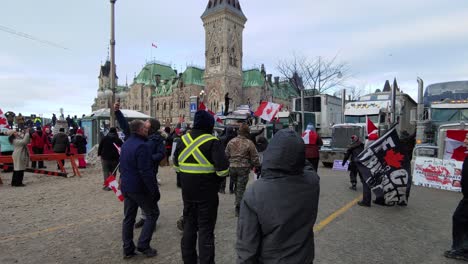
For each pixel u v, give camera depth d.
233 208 7.41
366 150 7.79
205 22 74.38
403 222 6.37
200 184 3.94
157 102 90.12
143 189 4.57
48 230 5.81
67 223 6.25
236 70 74.12
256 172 7.83
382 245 5.12
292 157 2.11
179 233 5.67
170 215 6.83
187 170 3.99
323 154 15.76
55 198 8.52
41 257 4.61
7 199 8.40
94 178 12.01
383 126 16.78
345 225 6.11
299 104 24.92
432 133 14.88
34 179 11.80
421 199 8.63
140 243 4.61
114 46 14.52
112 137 9.65
